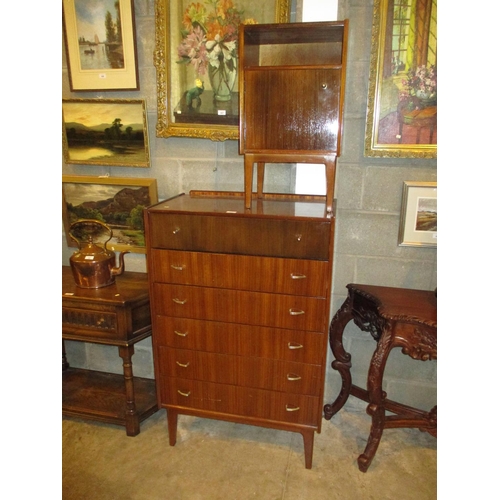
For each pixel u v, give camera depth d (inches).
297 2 65.7
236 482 65.9
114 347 91.2
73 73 75.6
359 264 76.9
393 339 61.8
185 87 71.8
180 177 78.8
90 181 81.7
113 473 67.6
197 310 64.2
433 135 66.6
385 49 64.5
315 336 61.0
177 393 69.8
